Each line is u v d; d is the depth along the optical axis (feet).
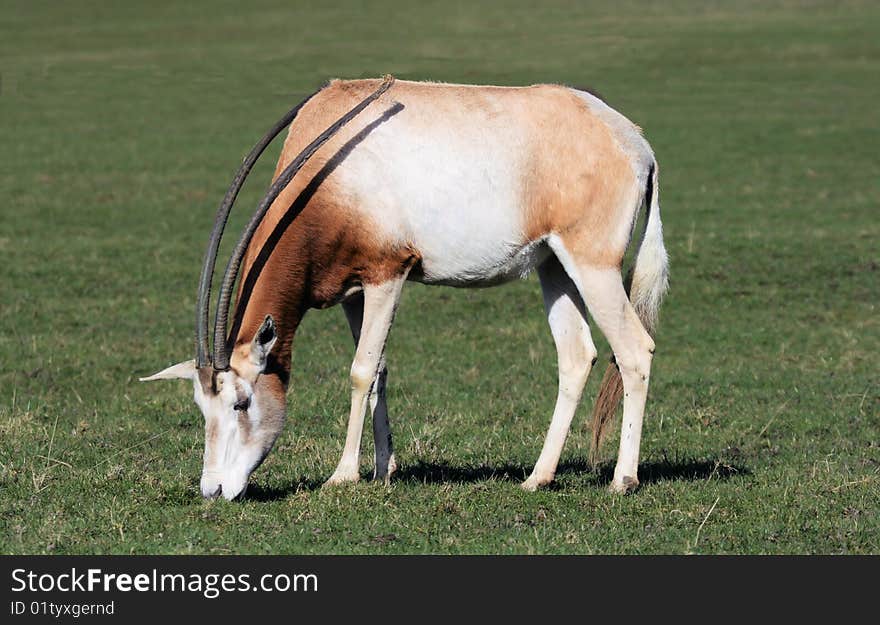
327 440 52.44
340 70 199.11
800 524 40.75
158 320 77.87
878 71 196.65
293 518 40.50
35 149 146.61
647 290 45.14
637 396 44.06
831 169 134.41
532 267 44.86
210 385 41.01
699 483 45.57
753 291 86.33
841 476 46.37
